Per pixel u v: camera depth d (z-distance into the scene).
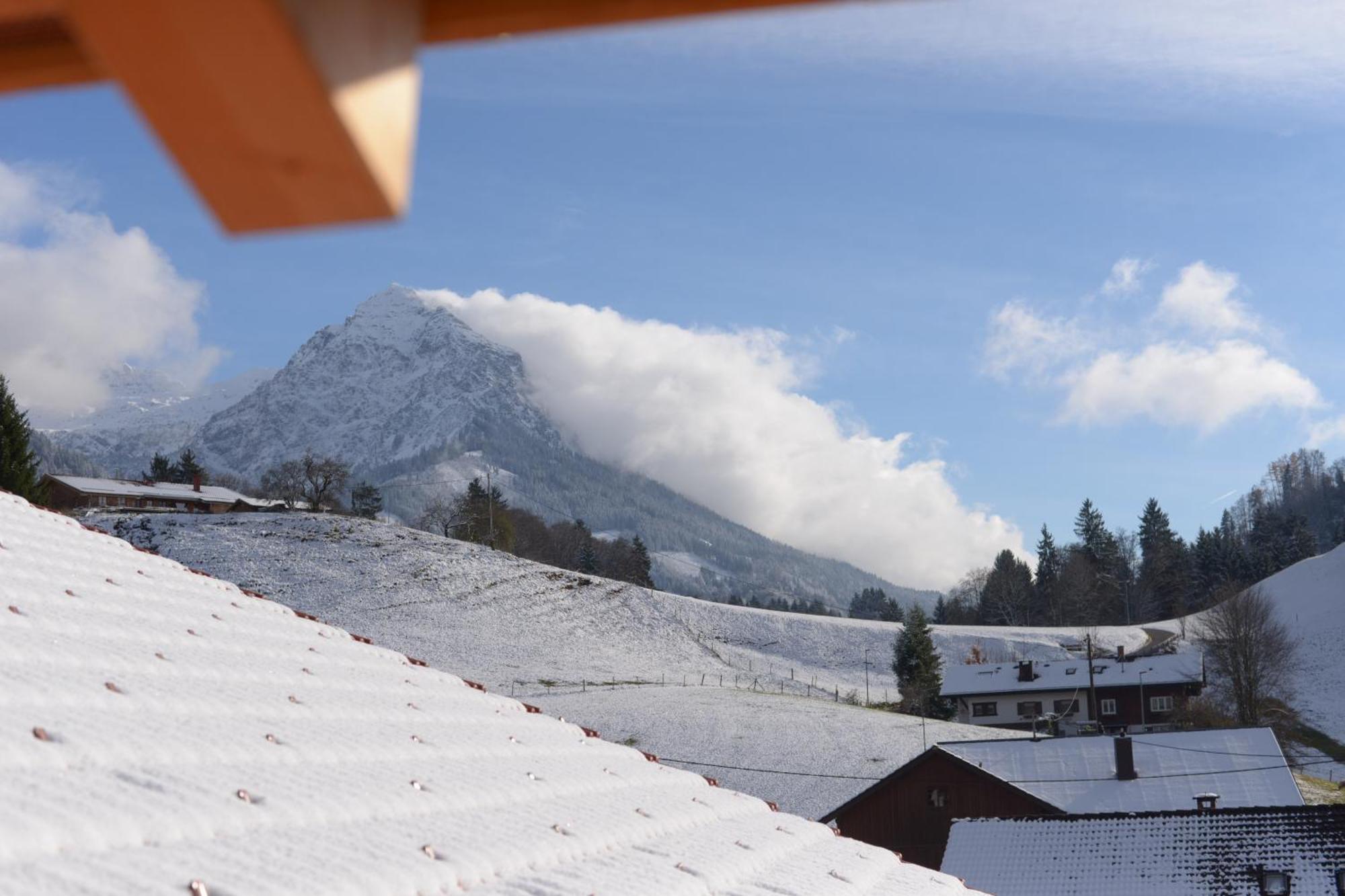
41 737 5.40
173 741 6.07
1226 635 82.50
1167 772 38.59
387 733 8.38
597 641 92.81
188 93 0.94
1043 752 40.81
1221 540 176.12
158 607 9.80
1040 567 178.12
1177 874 27.64
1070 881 28.17
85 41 0.93
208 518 104.44
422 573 97.62
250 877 4.52
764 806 11.08
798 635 110.38
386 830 5.90
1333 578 127.75
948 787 37.88
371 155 1.01
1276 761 38.09
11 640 7.07
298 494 120.19
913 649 98.25
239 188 1.01
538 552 155.38
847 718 68.31
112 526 100.88
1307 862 26.89
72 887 3.88
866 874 9.12
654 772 11.02
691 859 7.46
